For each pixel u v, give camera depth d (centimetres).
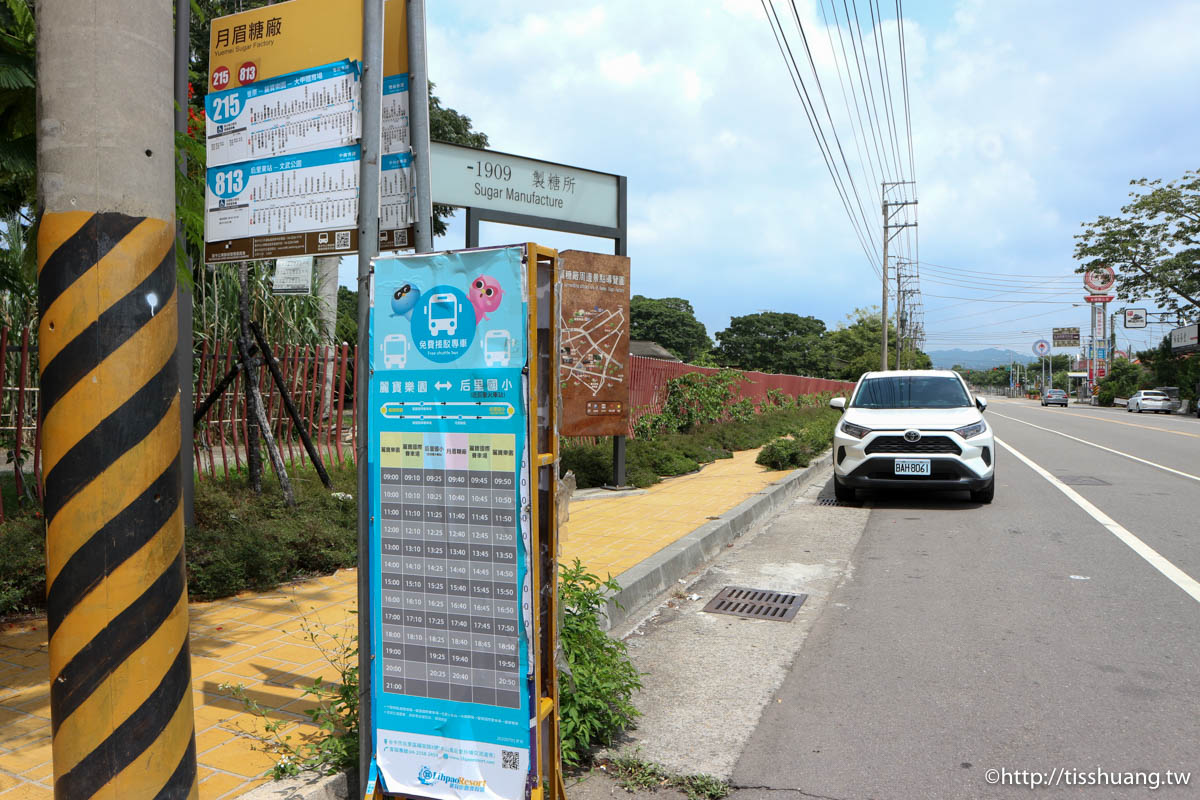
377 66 272
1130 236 3944
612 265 917
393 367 252
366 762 261
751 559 672
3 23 403
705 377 1554
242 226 312
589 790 300
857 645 454
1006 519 833
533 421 237
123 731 200
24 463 640
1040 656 430
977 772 305
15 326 692
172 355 212
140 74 204
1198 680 393
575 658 331
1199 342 4116
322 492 691
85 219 196
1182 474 1212
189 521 559
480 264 242
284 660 385
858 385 1041
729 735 341
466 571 246
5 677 359
